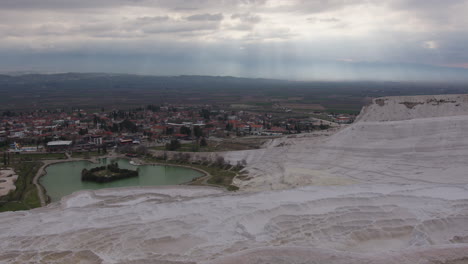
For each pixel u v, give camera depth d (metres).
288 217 44.78
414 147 90.50
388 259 30.30
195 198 64.81
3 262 34.91
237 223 44.19
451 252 31.17
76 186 91.56
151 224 44.88
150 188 79.69
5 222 53.38
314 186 67.69
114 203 67.12
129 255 35.75
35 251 37.09
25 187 86.62
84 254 35.72
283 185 78.25
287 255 31.64
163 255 35.09
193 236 40.31
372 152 93.38
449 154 84.06
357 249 36.31
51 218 53.88
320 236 39.62
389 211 45.47
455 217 42.03
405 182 74.06
